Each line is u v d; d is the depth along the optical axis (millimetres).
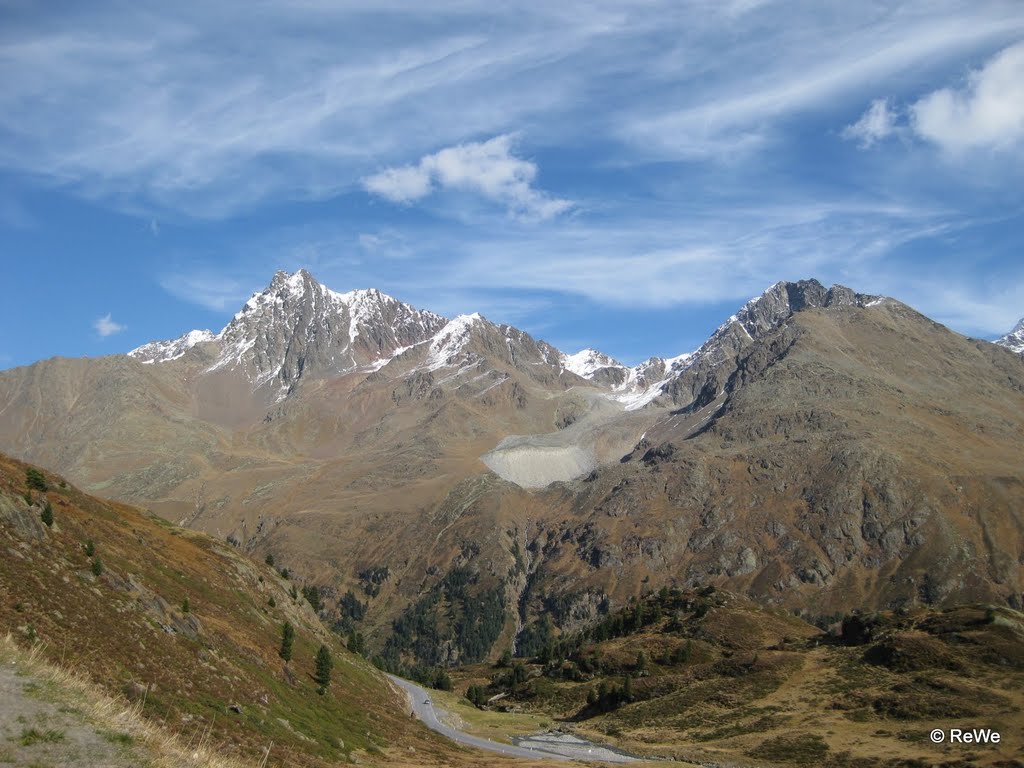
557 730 161500
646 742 142000
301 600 159000
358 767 82812
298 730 84562
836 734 126125
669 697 163750
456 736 138375
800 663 162000
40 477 107625
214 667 84312
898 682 139000
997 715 120250
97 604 77375
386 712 128000
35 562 76562
